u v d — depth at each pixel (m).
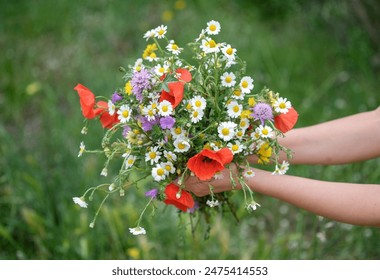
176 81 1.00
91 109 1.06
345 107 2.02
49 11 2.55
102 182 1.70
